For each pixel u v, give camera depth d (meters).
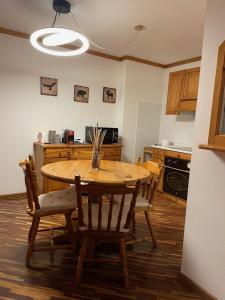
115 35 3.29
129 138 4.54
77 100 4.05
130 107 4.45
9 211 2.97
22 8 2.65
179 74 4.37
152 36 3.27
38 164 3.59
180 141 4.46
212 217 1.57
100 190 1.55
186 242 1.77
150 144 4.81
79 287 1.68
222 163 1.50
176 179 3.77
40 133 3.65
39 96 3.68
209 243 1.60
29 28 3.24
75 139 4.03
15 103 3.48
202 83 1.63
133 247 2.26
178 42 3.45
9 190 3.57
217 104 1.46
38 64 3.61
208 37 1.58
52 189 3.44
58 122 3.92
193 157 1.70
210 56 1.57
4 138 3.45
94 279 1.77
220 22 1.50
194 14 2.57
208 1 1.57
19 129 3.56
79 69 4.01
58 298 1.57
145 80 4.54
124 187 1.55
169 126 4.68
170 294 1.67
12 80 3.42
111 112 4.49
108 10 2.59
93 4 2.47
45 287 1.66
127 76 4.32
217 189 1.54
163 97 4.79
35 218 1.90
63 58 3.83
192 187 1.71
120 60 4.39
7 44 3.32
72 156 3.39
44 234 2.39
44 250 1.96
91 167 2.39
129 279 1.79
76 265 1.92
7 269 1.82
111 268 1.92
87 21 2.88
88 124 4.25
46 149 3.35
